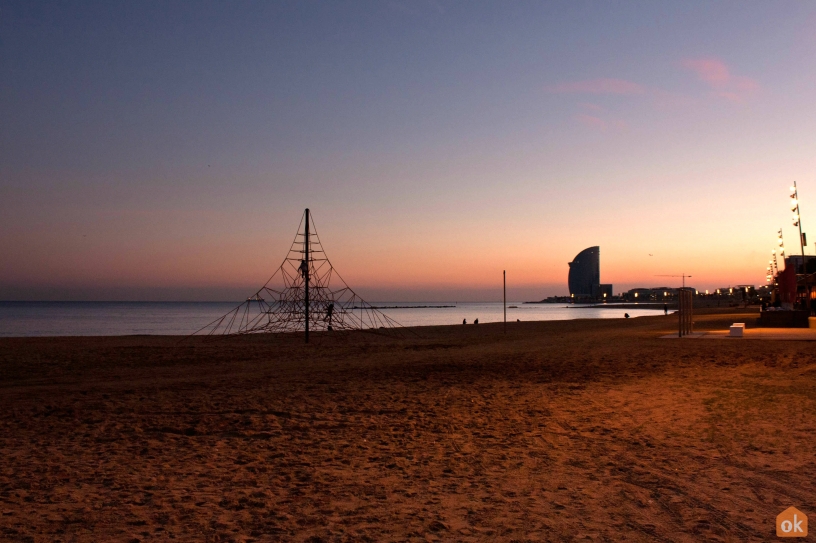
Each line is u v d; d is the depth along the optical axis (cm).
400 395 1238
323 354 2355
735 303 12962
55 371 1800
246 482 626
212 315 10869
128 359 2156
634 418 943
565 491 573
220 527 484
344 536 460
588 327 4347
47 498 569
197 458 743
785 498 536
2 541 451
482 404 1112
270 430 913
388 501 552
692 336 2588
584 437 820
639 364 1681
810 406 982
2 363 1989
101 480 638
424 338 3459
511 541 444
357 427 927
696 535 451
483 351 2281
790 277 3170
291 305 3853
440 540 449
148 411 1090
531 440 811
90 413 1078
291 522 495
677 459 685
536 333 3678
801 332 2645
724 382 1295
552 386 1322
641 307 19038
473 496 563
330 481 626
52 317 9681
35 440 862
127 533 470
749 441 759
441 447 782
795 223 2994
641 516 496
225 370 1806
